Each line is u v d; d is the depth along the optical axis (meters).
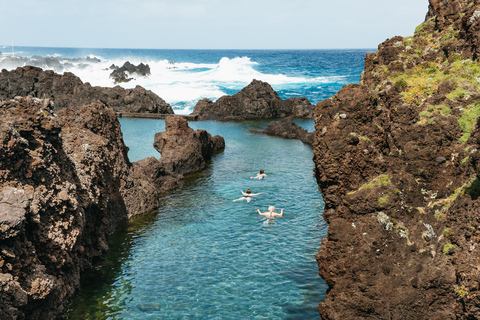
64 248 11.30
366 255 8.68
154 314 11.42
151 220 19.27
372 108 10.35
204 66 145.62
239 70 114.75
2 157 9.59
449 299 7.59
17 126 10.84
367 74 11.38
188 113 59.78
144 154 33.62
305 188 24.16
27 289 9.31
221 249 15.84
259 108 58.19
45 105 12.39
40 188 10.80
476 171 7.47
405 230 8.63
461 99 9.11
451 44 10.10
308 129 48.66
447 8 10.69
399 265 8.35
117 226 18.45
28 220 10.02
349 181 10.16
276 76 105.62
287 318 11.20
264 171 28.67
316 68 144.12
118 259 15.07
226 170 29.28
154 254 15.48
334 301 8.84
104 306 11.84
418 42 10.98
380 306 8.27
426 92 9.60
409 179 9.06
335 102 10.76
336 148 10.16
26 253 9.66
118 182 19.36
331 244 9.30
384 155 9.93
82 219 13.00
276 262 14.69
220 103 58.75
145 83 85.31
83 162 15.12
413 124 9.34
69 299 11.92
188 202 21.91
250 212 20.09
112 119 20.50
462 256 7.33
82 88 58.09
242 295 12.44
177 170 27.67
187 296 12.39
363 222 9.02
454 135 8.82
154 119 54.94
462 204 7.75
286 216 19.44
